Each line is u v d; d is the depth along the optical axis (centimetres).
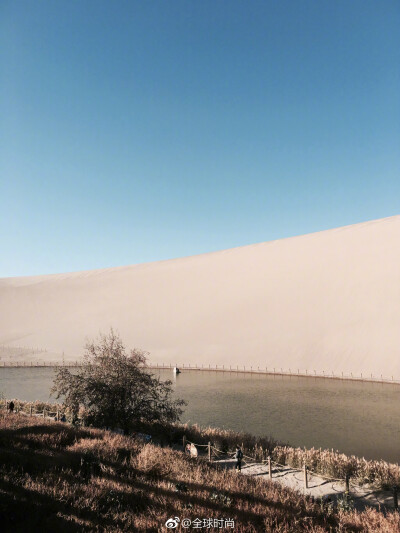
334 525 729
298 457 1459
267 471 1356
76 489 665
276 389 3291
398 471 1277
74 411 1781
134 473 845
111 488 698
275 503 760
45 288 8981
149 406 1705
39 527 517
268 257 7681
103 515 586
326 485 1243
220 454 1581
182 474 882
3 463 755
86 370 1775
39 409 2172
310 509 779
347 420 2270
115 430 1753
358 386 3359
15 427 1150
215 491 767
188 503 676
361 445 1809
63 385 1700
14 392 3155
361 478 1276
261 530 623
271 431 2064
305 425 2172
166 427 1730
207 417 2367
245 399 2902
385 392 3092
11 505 552
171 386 3469
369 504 1084
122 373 1700
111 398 1645
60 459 851
